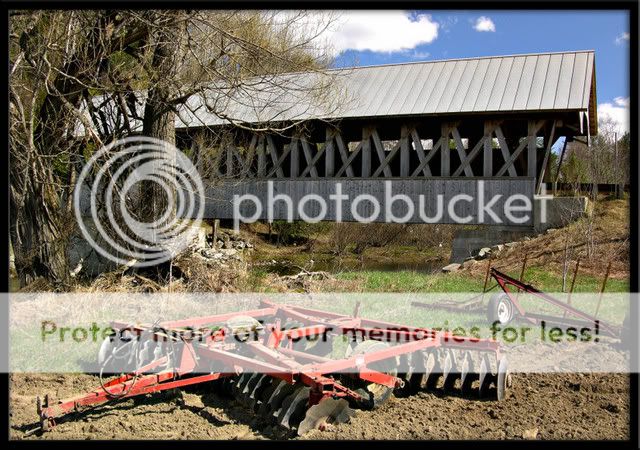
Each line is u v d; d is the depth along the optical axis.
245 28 12.67
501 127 24.42
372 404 5.70
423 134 28.33
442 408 5.79
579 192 23.14
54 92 12.03
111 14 11.44
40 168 12.03
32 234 12.44
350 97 23.09
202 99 14.20
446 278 15.75
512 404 5.89
